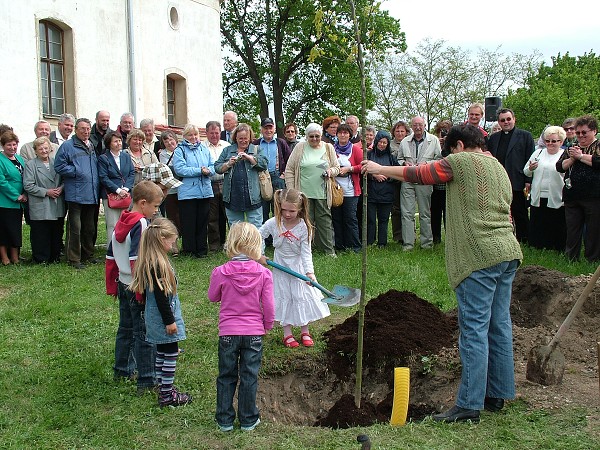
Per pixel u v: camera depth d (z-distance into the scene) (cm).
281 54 3347
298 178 964
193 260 962
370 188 1045
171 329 457
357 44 440
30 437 425
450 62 3259
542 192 959
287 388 557
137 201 502
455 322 611
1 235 916
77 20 1656
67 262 934
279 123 3359
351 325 611
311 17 3034
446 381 525
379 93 3294
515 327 609
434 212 1072
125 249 496
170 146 1055
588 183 859
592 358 548
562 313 621
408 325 587
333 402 550
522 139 989
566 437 406
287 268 557
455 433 414
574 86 3309
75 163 906
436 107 3284
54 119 1617
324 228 972
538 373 491
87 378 524
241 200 945
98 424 443
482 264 424
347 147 1022
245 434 424
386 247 1057
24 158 924
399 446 396
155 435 427
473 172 431
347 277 828
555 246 978
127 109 1800
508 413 445
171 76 1977
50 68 1628
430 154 1009
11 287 805
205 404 475
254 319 435
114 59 1761
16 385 510
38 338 621
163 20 1912
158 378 475
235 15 3322
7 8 1485
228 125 1145
